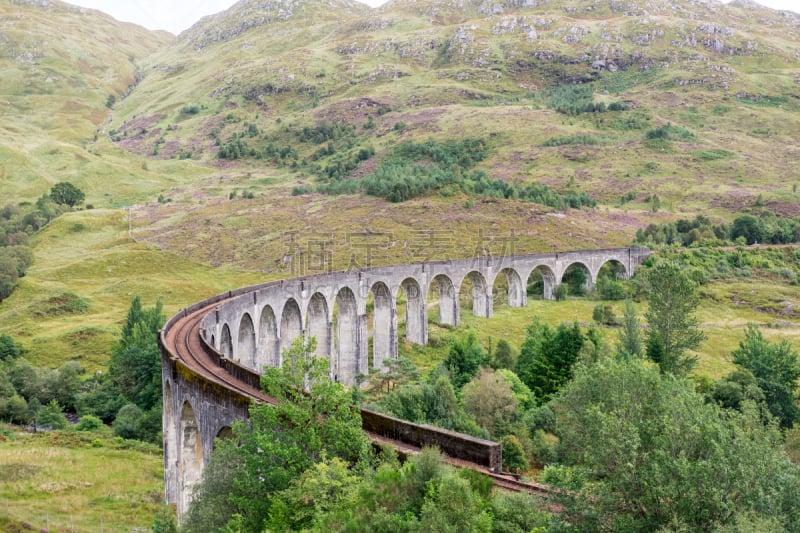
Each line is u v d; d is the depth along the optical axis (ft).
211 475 89.04
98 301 402.72
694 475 64.28
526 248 434.71
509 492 72.79
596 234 474.90
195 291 420.77
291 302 237.25
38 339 335.67
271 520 73.82
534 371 215.51
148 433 226.79
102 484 173.37
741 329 318.86
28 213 615.98
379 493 69.36
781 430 181.98
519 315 355.36
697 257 421.18
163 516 113.29
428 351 299.58
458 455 85.35
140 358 268.21
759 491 63.05
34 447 202.59
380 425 94.53
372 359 300.61
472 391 180.65
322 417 87.66
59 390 271.08
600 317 332.60
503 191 568.41
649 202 593.83
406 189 560.61
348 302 271.69
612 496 66.18
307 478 75.05
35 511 145.48
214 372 131.64
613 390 98.58
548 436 174.19
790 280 392.06
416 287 306.14
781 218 508.53
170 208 629.92
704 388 207.82
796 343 293.23
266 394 112.78
